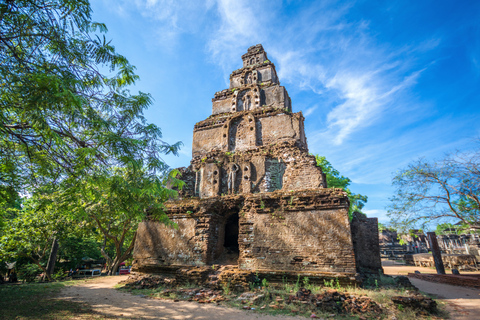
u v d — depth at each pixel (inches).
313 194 487.5
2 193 312.3
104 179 302.4
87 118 288.8
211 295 411.8
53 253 821.9
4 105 246.2
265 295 382.6
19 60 246.8
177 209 595.5
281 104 779.4
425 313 325.4
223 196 585.9
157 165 321.1
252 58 959.6
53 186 320.8
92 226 858.1
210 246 551.8
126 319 288.8
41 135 267.9
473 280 579.5
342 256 435.8
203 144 779.4
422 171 627.8
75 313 306.5
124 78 316.8
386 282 494.9
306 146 780.6
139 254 594.2
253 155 682.2
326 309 332.5
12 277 1048.2
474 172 570.9
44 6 249.1
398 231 666.8
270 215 508.1
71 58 284.4
